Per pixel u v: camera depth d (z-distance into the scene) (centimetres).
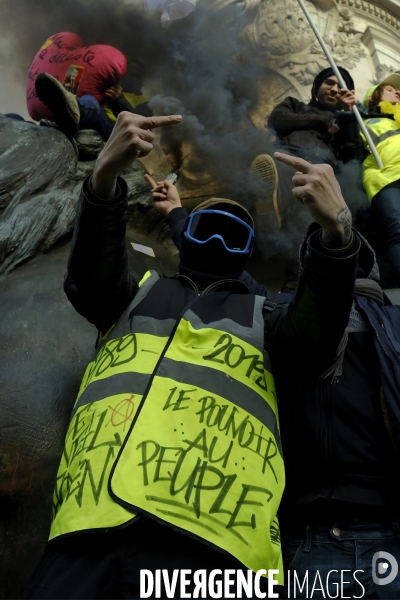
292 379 192
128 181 407
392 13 813
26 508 234
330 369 187
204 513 142
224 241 205
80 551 144
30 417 249
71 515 143
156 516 139
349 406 186
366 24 799
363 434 183
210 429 156
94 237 179
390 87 495
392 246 371
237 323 181
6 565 225
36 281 314
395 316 211
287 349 183
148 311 183
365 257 228
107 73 468
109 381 167
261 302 190
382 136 434
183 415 156
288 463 189
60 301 300
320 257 170
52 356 271
